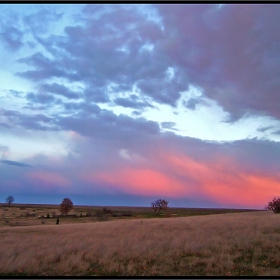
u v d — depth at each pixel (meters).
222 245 14.94
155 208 93.44
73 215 76.56
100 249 15.28
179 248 14.87
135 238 18.92
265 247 14.11
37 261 12.95
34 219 65.50
